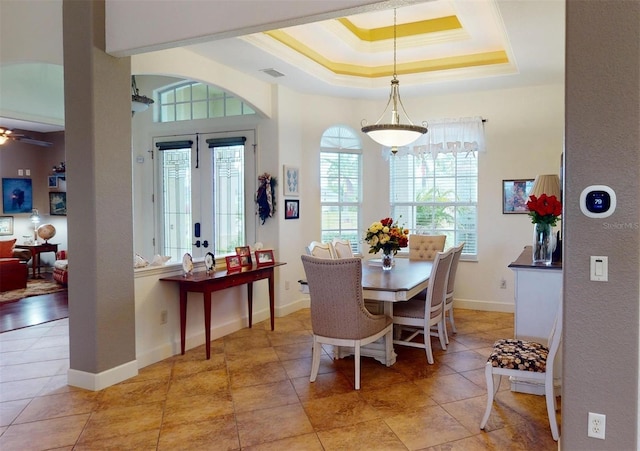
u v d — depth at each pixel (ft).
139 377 11.93
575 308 6.98
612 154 6.67
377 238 14.92
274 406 10.22
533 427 9.20
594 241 6.82
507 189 18.76
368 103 20.56
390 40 16.39
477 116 19.04
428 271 14.66
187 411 10.00
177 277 13.43
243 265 15.53
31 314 18.56
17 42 13.56
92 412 9.98
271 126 18.38
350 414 9.81
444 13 14.98
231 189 19.51
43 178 30.63
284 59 15.19
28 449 8.53
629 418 6.77
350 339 11.20
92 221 11.04
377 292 11.73
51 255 30.58
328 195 20.42
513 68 16.49
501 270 19.02
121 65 11.69
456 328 16.46
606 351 6.84
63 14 11.27
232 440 8.77
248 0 9.70
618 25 6.58
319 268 10.94
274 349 14.20
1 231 28.66
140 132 21.39
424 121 19.84
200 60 14.64
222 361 13.12
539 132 18.20
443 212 20.03
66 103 11.27
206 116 20.18
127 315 11.83
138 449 8.50
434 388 11.17
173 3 10.43
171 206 21.01
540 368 8.75
